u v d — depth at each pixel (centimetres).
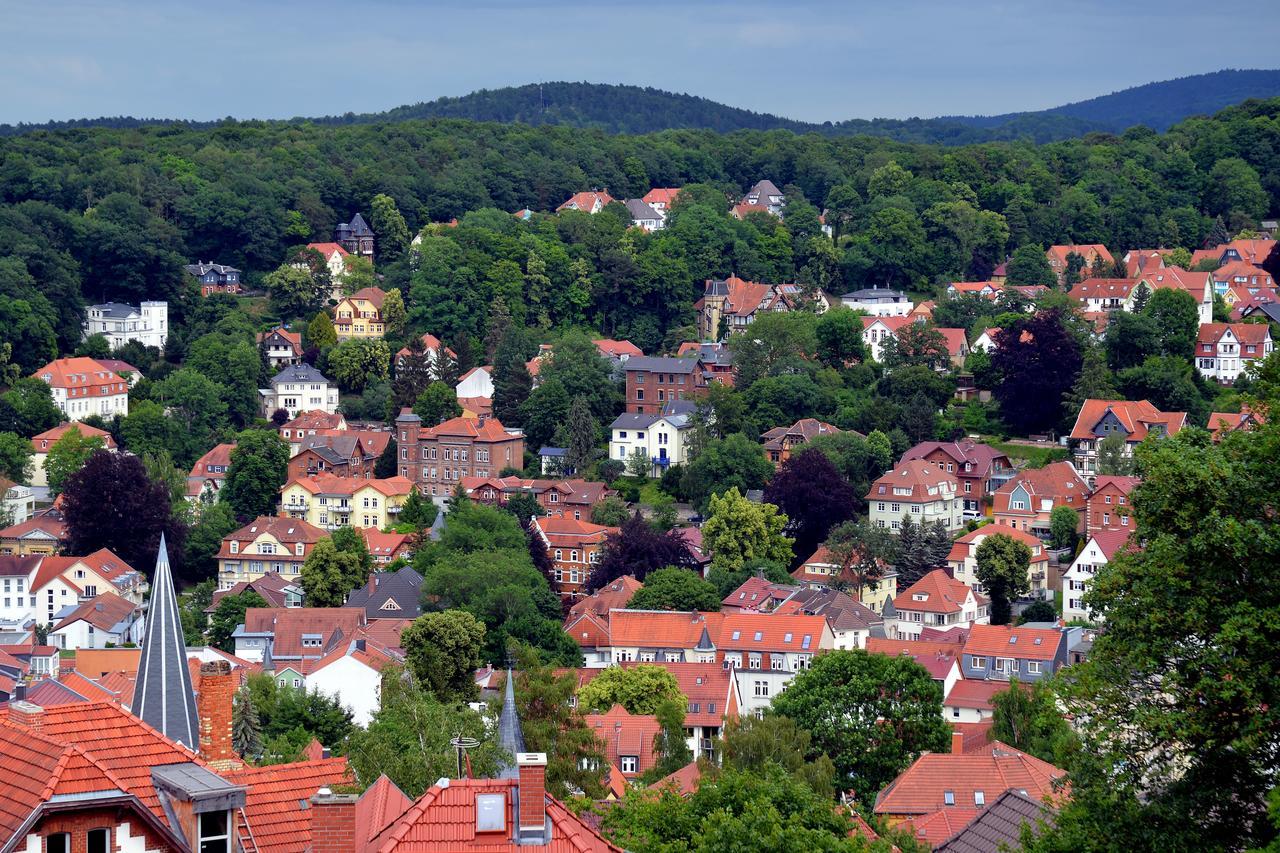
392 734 17112
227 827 8388
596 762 19425
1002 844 11169
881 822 16138
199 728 11344
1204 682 9619
